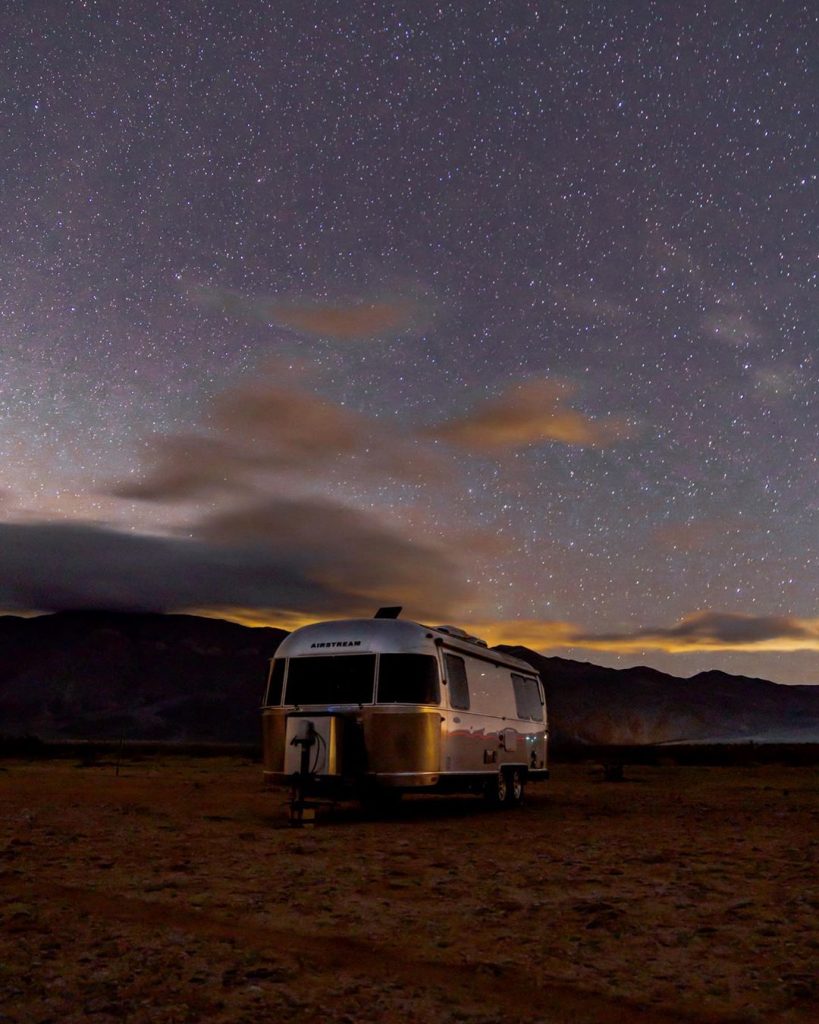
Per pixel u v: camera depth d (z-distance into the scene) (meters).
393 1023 5.37
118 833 14.45
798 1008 5.71
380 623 16.78
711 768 44.34
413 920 7.93
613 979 6.25
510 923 7.83
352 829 15.20
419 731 16.03
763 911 8.38
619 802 21.67
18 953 6.82
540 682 22.72
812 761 52.16
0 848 12.55
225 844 13.04
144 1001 5.73
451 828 15.40
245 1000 5.77
